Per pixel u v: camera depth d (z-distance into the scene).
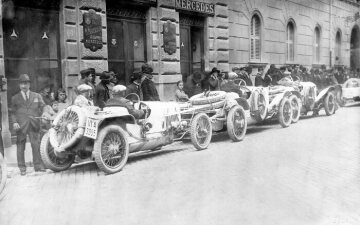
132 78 7.91
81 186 4.77
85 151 5.75
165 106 6.94
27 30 8.34
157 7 12.55
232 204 3.59
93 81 7.04
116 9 11.50
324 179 4.21
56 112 6.55
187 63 14.26
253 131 9.41
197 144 7.23
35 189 4.60
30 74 8.37
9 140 7.49
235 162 5.69
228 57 15.27
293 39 16.62
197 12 13.93
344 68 16.52
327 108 11.73
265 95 9.35
